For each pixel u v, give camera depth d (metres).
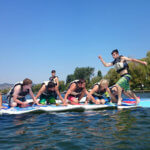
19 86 5.15
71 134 2.71
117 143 2.24
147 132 2.68
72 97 5.95
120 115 4.23
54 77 8.52
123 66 5.69
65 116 4.29
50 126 3.26
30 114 4.64
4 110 4.88
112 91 6.38
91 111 5.01
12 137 2.63
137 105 5.89
